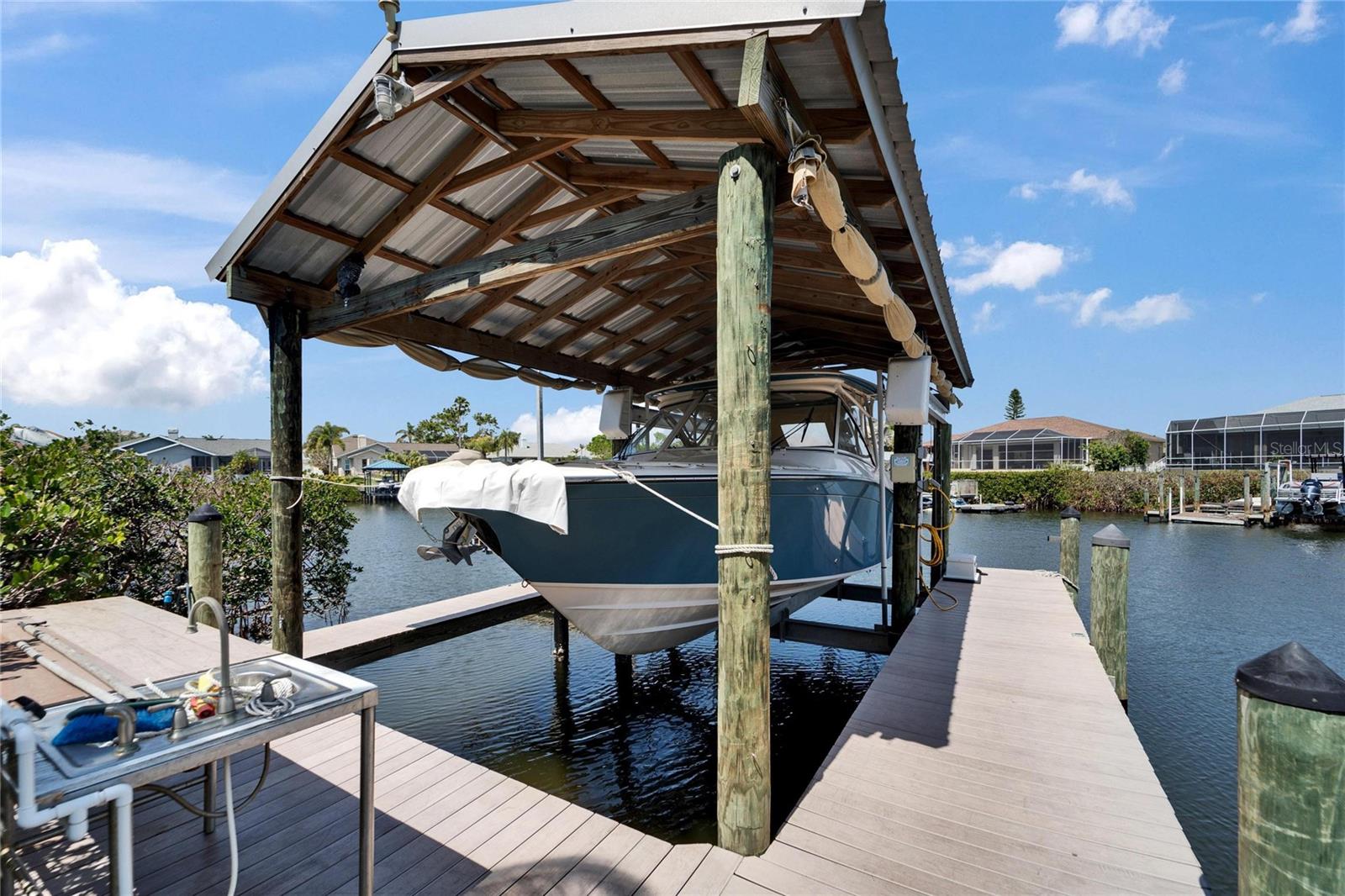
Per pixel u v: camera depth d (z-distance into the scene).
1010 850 2.74
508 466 3.80
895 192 3.37
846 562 6.67
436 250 5.07
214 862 2.66
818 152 2.69
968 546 21.44
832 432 6.52
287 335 5.02
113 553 6.35
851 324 6.07
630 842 2.87
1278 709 1.71
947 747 3.72
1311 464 42.06
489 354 6.30
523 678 7.93
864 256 3.45
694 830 4.89
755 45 2.45
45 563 4.20
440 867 2.67
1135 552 18.91
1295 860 1.66
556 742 6.28
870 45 2.53
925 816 3.01
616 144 3.87
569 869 2.67
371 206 4.45
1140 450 45.31
